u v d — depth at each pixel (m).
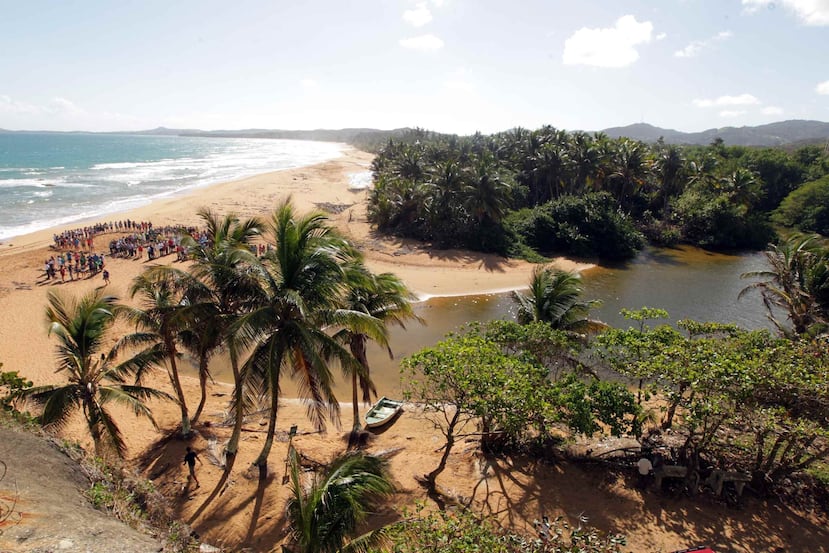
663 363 15.17
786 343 16.20
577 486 15.48
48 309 14.64
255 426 19.50
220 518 13.98
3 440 8.48
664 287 41.53
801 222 60.59
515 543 9.22
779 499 14.57
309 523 9.20
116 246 43.28
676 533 13.43
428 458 17.33
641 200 63.72
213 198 71.06
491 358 15.27
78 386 14.05
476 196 48.66
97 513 7.55
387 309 18.09
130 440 17.75
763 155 73.25
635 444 17.27
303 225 13.38
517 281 41.06
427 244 50.69
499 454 17.14
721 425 15.80
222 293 15.27
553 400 14.36
